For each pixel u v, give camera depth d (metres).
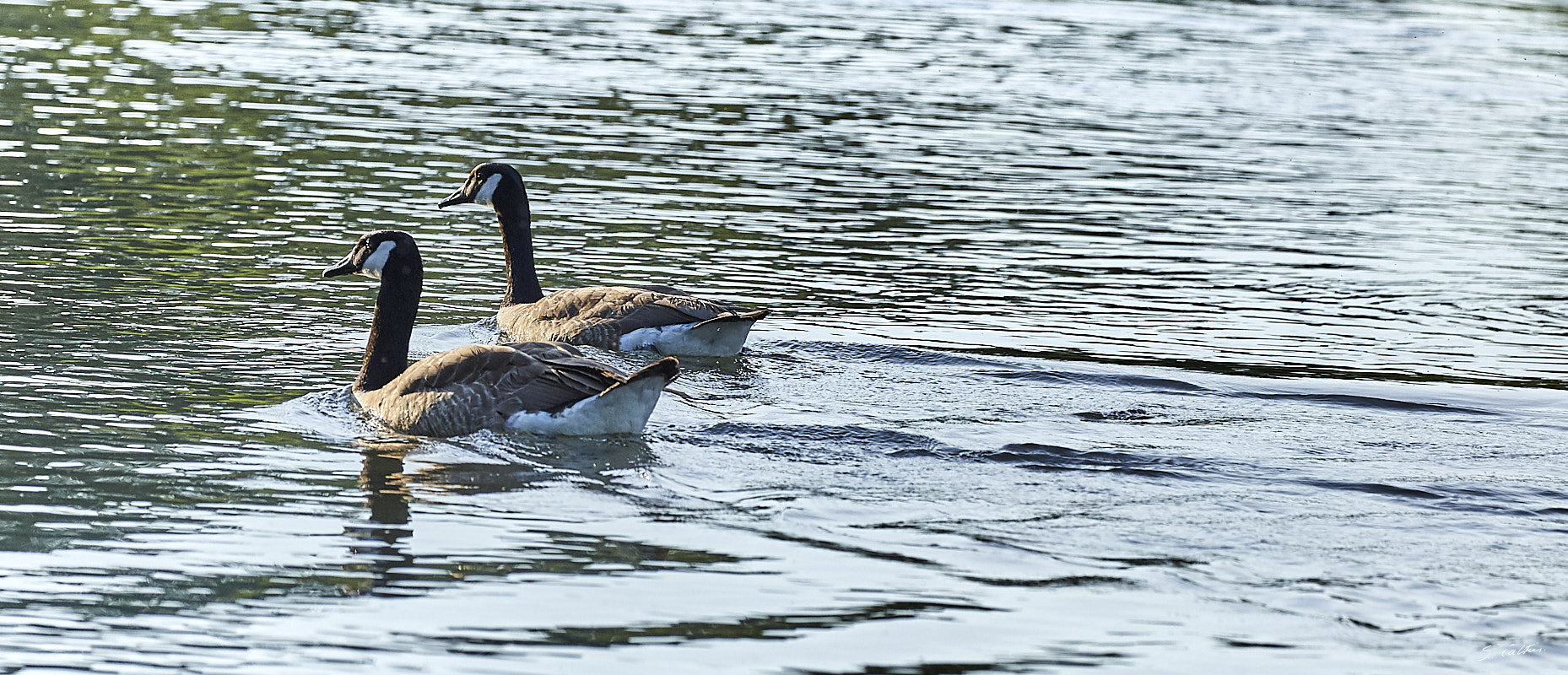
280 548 9.96
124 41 35.94
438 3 44.56
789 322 16.94
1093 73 37.41
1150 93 34.94
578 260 19.66
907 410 13.66
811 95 32.81
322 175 23.86
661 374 12.32
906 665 8.52
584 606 9.18
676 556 10.02
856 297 18.23
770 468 11.87
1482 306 18.62
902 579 9.73
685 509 10.91
